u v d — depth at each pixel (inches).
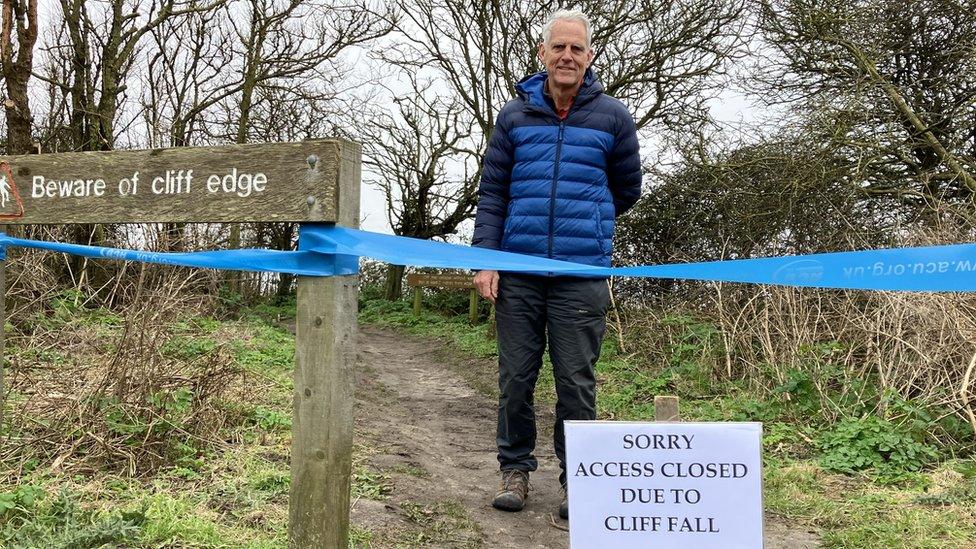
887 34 352.2
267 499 130.3
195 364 186.9
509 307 141.3
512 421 143.9
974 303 208.1
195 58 562.9
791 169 353.4
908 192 337.4
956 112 332.2
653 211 413.7
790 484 152.9
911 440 169.6
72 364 197.2
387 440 192.9
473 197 717.3
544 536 130.1
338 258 87.7
